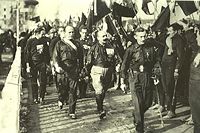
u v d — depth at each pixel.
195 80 4.92
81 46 5.95
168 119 5.55
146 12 6.20
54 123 5.39
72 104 5.64
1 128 3.85
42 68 6.51
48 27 7.62
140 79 4.98
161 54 5.44
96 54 5.64
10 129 3.85
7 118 4.00
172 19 5.81
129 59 5.02
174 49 5.50
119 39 6.55
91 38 6.89
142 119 5.07
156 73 5.57
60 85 6.00
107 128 5.18
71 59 5.82
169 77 5.63
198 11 5.76
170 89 5.65
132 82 5.01
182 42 5.54
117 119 5.54
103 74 5.60
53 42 6.54
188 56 5.60
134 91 5.02
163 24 5.79
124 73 5.07
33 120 5.49
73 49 5.84
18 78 5.32
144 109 5.11
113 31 6.65
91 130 5.08
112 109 6.00
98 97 5.59
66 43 5.86
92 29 7.04
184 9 5.79
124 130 5.11
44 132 5.00
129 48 5.01
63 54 5.82
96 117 5.71
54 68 6.14
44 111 6.00
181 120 5.47
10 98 4.54
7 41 10.52
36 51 6.48
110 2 6.85
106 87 5.70
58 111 6.03
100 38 5.62
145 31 5.09
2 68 10.17
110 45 6.04
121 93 6.94
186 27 5.65
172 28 5.65
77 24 7.39
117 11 6.68
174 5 5.82
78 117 5.71
